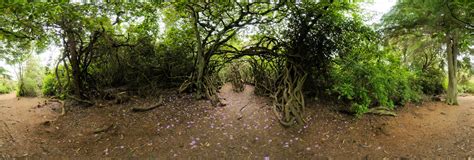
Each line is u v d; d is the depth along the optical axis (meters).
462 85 9.15
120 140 3.90
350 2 5.27
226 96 6.53
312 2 5.01
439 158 3.29
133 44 6.27
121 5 5.05
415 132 4.31
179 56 6.62
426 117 5.27
